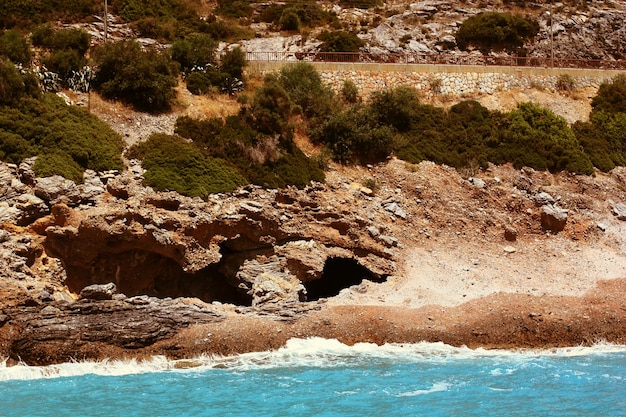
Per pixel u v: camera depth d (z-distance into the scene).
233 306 28.98
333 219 34.28
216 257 31.31
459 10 60.94
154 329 25.50
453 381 22.31
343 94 43.62
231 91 40.72
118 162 32.78
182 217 31.00
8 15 46.03
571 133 44.25
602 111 46.91
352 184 37.59
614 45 61.88
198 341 25.69
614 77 50.06
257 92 38.81
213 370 23.77
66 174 30.47
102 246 29.50
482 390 21.25
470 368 24.16
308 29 56.66
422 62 50.06
